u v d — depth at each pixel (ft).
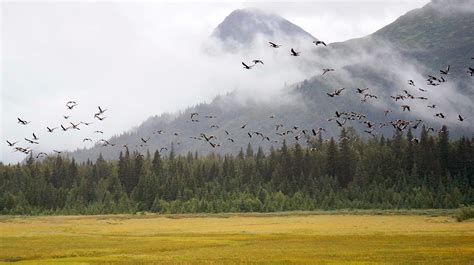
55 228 388.78
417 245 225.97
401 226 358.43
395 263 168.04
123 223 463.01
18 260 194.80
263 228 369.91
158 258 189.98
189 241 267.18
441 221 401.70
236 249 223.51
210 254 203.82
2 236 304.71
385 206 574.56
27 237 296.71
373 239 259.80
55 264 174.60
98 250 221.87
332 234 300.81
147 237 297.12
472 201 572.51
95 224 448.24
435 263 166.50
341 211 563.48
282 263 172.65
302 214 547.90
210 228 379.14
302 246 232.94
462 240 244.01
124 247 236.43
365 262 171.94
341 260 178.70
